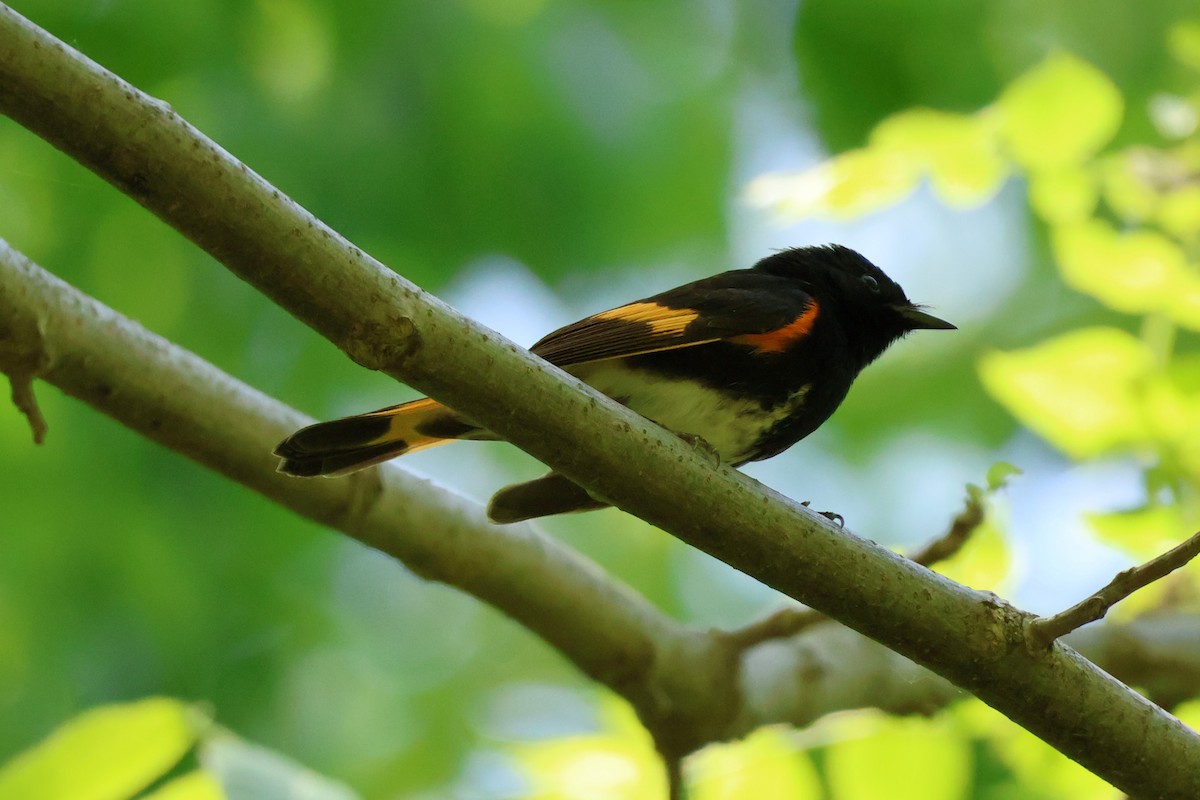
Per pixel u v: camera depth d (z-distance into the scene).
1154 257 7.82
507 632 12.88
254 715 10.12
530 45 10.88
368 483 7.29
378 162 10.50
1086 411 7.96
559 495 7.07
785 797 7.75
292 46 10.48
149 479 10.16
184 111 10.23
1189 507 7.55
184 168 4.69
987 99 11.01
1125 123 10.68
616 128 11.08
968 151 8.12
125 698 9.61
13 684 9.49
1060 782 8.02
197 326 10.50
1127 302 7.88
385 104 10.60
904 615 5.46
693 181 11.25
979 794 9.45
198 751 6.02
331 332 4.92
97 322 6.66
